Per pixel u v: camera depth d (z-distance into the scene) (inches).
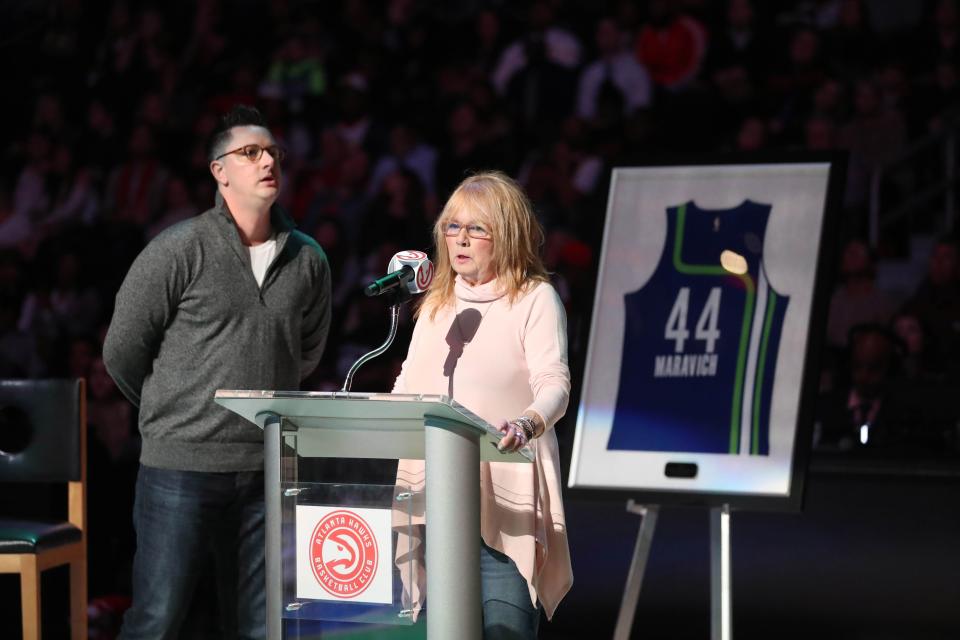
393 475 233.6
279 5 835.4
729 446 316.8
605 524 490.9
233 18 838.5
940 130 657.0
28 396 360.2
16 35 840.3
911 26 710.5
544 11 742.5
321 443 232.8
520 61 740.7
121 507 468.8
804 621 390.0
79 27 842.8
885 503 470.0
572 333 582.6
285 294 292.0
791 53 698.8
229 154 289.6
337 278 655.8
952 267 573.0
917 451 488.1
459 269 256.4
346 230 707.4
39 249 716.0
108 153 786.8
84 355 580.4
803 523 466.0
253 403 222.4
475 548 216.1
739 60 707.4
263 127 294.0
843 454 494.6
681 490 316.8
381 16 820.0
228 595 293.7
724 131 692.1
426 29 794.2
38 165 789.2
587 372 332.5
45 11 843.4
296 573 227.0
